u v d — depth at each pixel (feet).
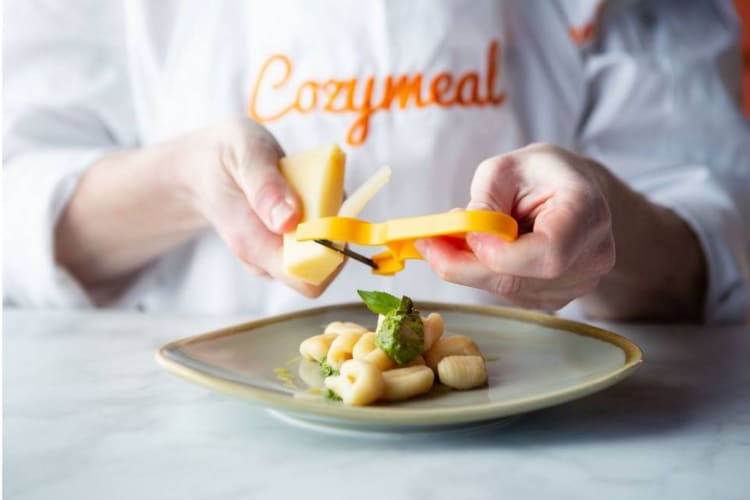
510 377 2.04
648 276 3.41
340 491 1.50
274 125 3.73
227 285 3.98
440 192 3.74
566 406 2.05
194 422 1.93
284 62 3.69
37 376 2.38
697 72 4.43
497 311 2.63
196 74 3.86
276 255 2.52
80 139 4.32
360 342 2.03
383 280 3.74
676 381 2.33
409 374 1.86
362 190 2.25
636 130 4.44
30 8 4.14
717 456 1.69
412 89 3.64
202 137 3.05
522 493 1.50
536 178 2.02
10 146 4.17
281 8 3.67
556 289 2.11
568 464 1.64
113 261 3.93
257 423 1.92
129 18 4.03
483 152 3.82
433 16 3.60
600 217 1.91
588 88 4.43
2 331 3.08
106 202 3.63
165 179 3.34
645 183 4.22
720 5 4.71
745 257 3.67
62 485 1.53
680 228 3.57
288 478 1.57
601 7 4.11
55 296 3.76
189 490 1.51
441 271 1.98
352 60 3.63
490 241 1.82
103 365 2.52
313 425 1.85
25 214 3.70
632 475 1.59
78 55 4.21
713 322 3.61
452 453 1.71
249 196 2.36
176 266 4.10
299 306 3.84
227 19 3.79
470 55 3.71
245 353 2.20
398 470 1.61
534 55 4.08
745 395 2.17
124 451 1.72
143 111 4.17
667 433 1.84
